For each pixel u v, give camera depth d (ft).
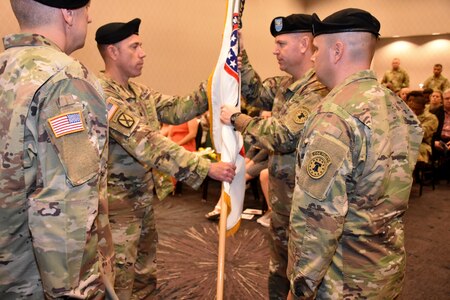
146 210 6.51
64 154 3.12
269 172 6.25
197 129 16.01
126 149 5.69
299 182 3.67
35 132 3.17
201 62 20.72
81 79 3.34
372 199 3.73
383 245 3.82
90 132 3.31
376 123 3.66
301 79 5.84
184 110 6.98
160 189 6.81
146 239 6.77
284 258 6.26
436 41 30.04
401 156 3.92
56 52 3.39
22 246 3.35
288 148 5.44
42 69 3.23
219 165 5.82
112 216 6.06
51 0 3.45
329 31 3.98
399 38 31.27
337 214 3.49
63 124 3.15
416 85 31.24
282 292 6.40
